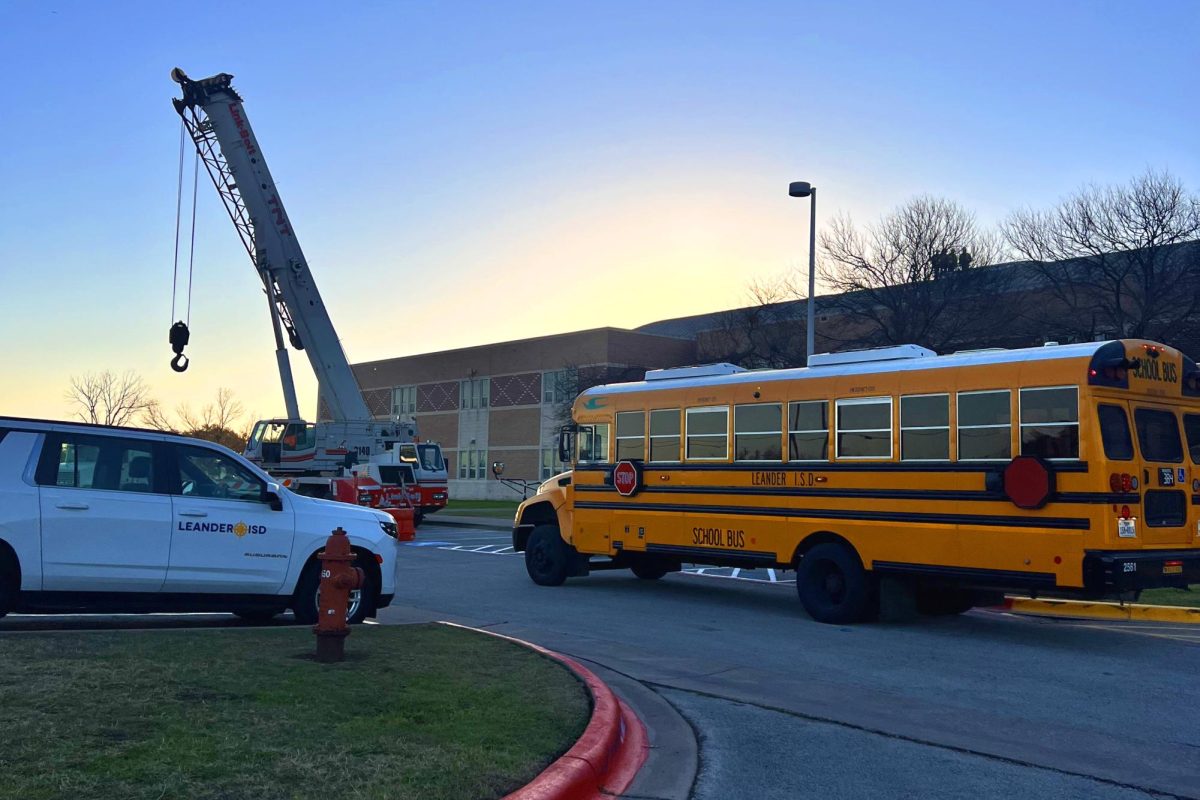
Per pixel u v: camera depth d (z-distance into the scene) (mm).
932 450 11180
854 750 6520
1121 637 11453
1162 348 10820
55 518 8711
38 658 7199
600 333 57438
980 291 33438
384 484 28578
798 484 12414
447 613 12469
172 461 9430
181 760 4902
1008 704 7930
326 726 5754
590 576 17375
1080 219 32094
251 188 28391
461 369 67688
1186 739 6926
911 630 11695
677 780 5836
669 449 14078
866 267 34875
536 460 61469
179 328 25641
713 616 12570
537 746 5613
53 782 4457
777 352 37938
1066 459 10141
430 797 4609
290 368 29594
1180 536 10711
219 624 10359
